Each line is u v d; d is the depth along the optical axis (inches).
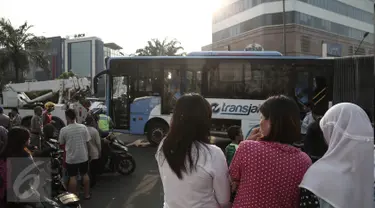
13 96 566.9
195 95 86.1
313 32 1644.9
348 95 387.5
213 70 423.8
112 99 456.8
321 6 1701.5
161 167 86.2
